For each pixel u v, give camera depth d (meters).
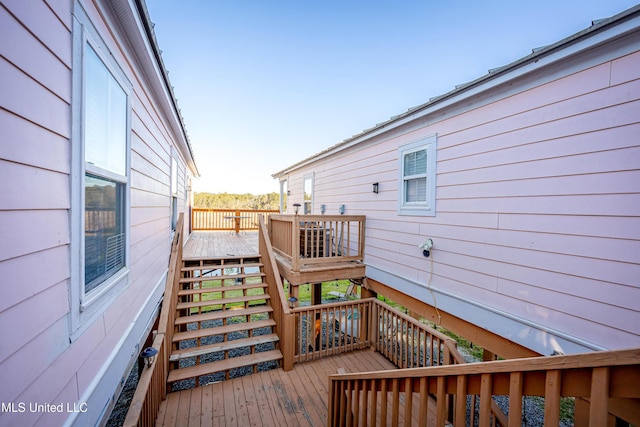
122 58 2.49
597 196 2.39
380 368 4.34
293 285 5.07
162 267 4.47
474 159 3.52
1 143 1.07
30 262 1.22
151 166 3.68
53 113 1.41
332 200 7.39
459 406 1.22
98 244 1.99
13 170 1.13
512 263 3.06
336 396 2.56
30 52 1.24
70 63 1.57
